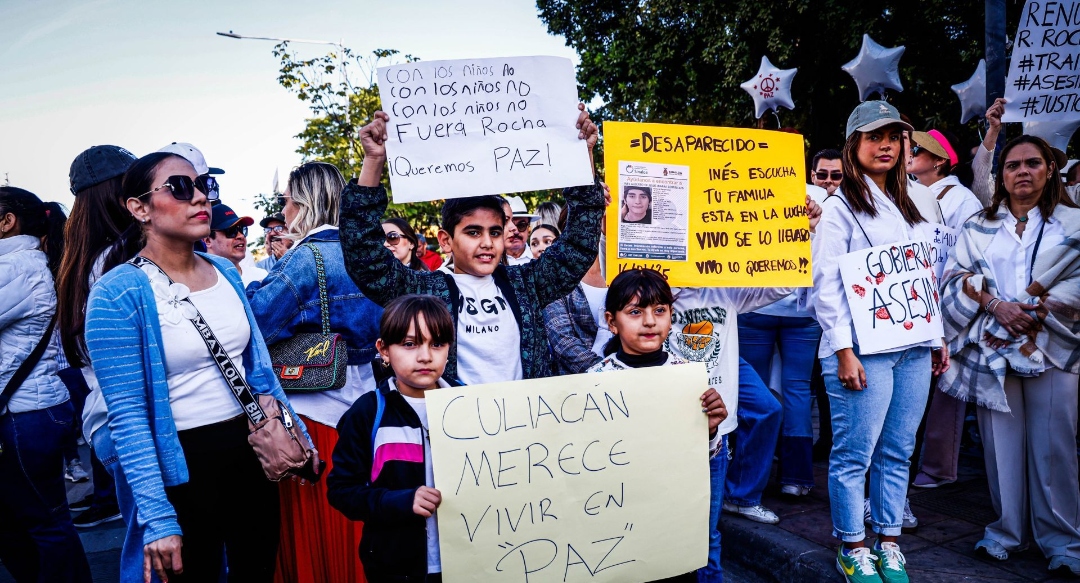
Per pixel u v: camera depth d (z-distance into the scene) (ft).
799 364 13.99
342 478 6.57
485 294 8.11
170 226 7.23
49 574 9.54
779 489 14.51
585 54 49.70
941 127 39.37
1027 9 12.54
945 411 13.93
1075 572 10.08
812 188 14.02
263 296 9.30
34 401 9.39
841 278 10.03
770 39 37.11
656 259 9.50
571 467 6.72
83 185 8.44
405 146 7.81
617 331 7.98
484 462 6.46
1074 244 10.12
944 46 37.17
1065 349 10.14
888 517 10.14
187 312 7.29
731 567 12.40
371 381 10.02
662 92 45.11
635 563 6.89
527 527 6.56
